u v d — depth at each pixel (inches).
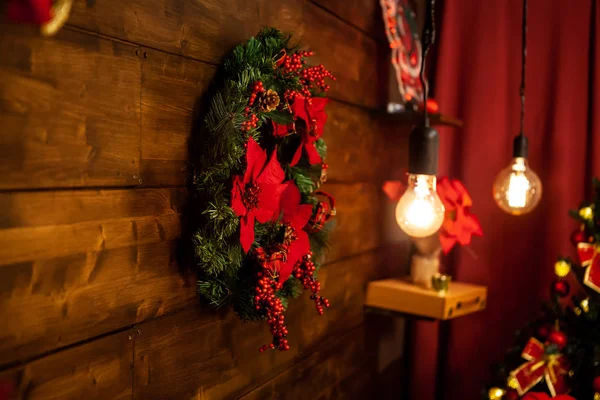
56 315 28.6
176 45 35.4
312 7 51.3
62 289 28.8
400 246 74.8
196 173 36.9
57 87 27.9
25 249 26.9
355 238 62.1
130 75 32.2
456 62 72.5
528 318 71.1
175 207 36.4
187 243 37.6
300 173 42.6
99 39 30.1
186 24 36.2
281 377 50.4
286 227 39.8
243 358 44.9
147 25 33.1
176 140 36.0
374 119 64.9
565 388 56.3
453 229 59.2
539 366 57.0
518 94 70.8
